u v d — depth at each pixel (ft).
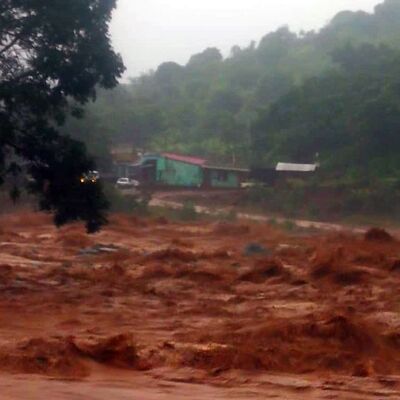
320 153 458.91
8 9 150.00
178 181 490.08
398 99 430.20
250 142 540.52
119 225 306.14
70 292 151.33
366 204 370.94
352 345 99.91
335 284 166.91
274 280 171.83
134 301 143.74
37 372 83.46
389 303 138.51
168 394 75.31
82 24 152.66
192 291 159.84
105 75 155.84
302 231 318.65
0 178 158.71
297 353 93.61
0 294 145.69
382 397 76.02
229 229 295.28
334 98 481.05
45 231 301.63
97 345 92.32
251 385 80.48
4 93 148.36
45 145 154.61
